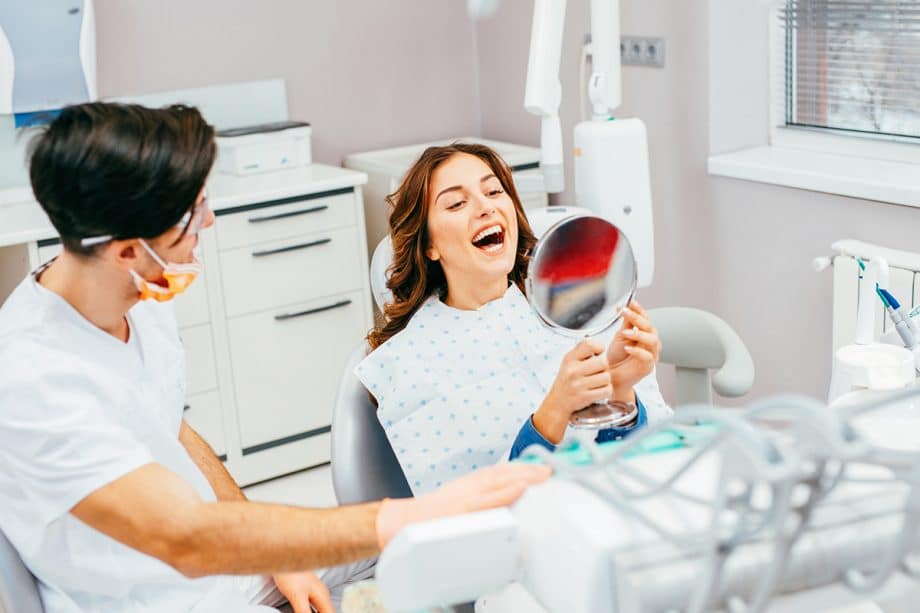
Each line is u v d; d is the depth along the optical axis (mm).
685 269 3232
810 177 2744
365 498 1684
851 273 2504
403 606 934
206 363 3172
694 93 3059
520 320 1680
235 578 1660
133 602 1447
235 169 3385
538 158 3650
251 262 3186
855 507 852
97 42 3400
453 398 1627
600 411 1365
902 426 1243
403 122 3998
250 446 3299
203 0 3549
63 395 1274
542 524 914
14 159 3318
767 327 3018
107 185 1177
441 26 3990
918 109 2779
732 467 734
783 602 858
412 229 1663
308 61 3775
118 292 1343
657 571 799
